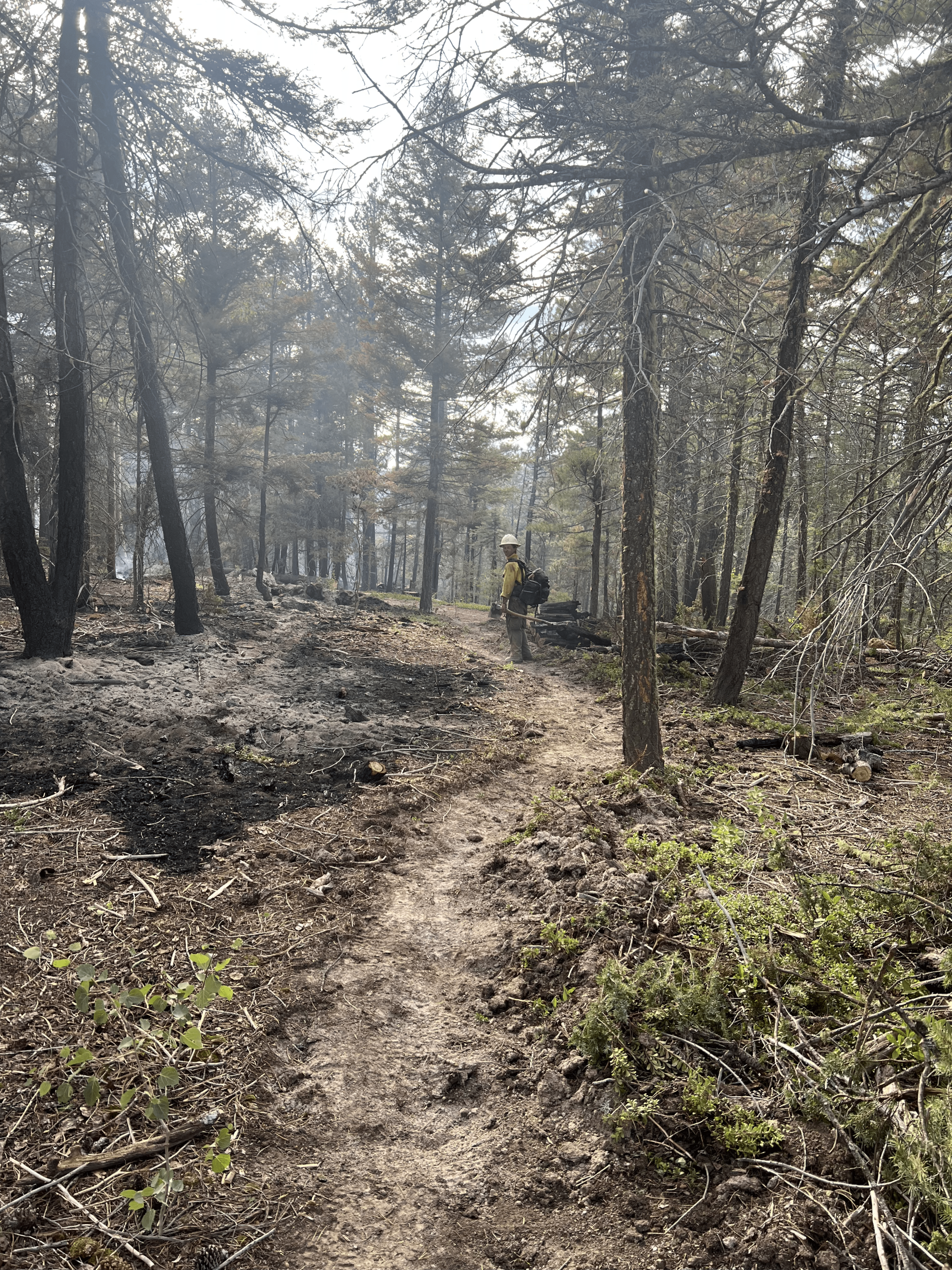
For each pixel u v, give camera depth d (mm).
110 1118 2707
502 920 4289
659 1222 2426
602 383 6164
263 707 7781
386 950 3992
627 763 6098
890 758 6730
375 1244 2395
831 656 3146
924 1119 2283
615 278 5340
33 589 8047
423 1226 2475
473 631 17406
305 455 25625
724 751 6930
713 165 4785
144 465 16875
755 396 5637
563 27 4520
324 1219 2463
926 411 3762
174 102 10000
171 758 6180
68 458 8305
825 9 4301
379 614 16891
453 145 5070
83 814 5012
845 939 3424
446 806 5910
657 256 4504
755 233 5930
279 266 17484
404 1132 2869
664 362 5578
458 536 41062
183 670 8766
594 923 3854
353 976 3732
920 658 8867
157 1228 2324
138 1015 3232
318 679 9391
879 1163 2363
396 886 4652
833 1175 2434
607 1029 3018
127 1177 2480
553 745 7582
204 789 5660
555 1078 3051
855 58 4574
